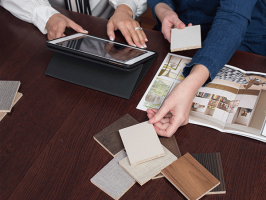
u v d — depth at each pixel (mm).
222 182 524
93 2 1293
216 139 614
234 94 698
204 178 521
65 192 516
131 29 896
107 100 713
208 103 688
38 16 941
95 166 559
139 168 536
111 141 599
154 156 548
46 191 519
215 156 574
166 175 524
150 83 753
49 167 559
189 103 633
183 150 592
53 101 713
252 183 526
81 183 530
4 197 512
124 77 721
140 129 596
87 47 732
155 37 919
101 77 739
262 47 1096
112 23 939
